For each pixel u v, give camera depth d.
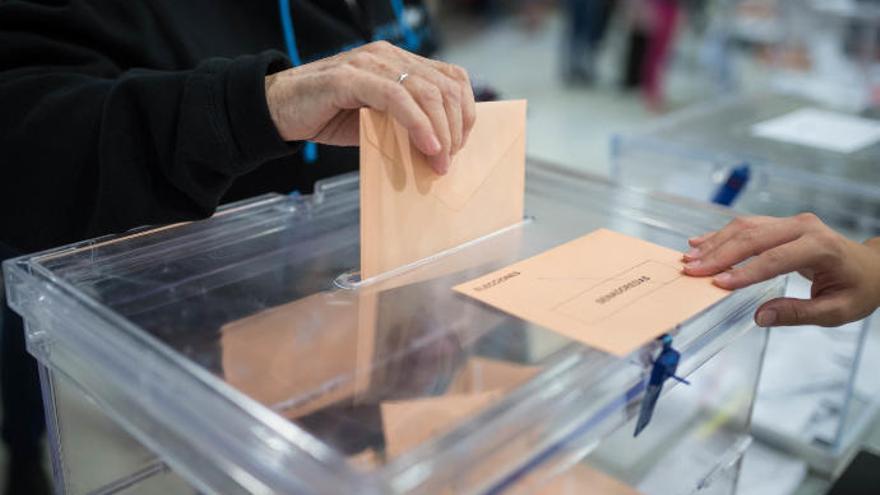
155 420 0.42
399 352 0.44
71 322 0.47
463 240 0.61
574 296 0.52
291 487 0.33
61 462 0.55
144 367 0.41
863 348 0.94
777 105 1.58
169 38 0.82
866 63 1.97
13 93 0.66
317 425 0.37
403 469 0.33
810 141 1.27
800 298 0.62
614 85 4.56
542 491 0.42
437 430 0.36
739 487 0.80
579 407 0.42
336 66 0.56
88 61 0.75
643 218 0.68
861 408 0.94
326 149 0.96
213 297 0.51
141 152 0.61
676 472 0.55
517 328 0.47
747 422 0.66
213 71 0.59
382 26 1.07
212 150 0.58
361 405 0.38
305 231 0.64
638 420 0.47
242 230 0.63
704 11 4.72
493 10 6.73
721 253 0.57
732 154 1.16
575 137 3.43
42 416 0.94
